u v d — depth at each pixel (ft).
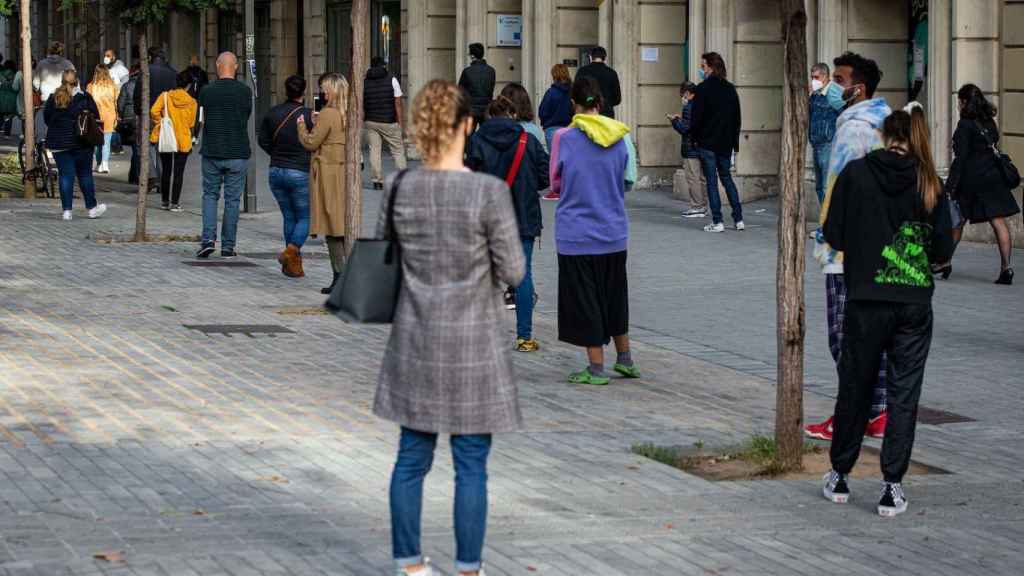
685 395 49.19
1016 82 87.25
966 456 42.16
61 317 60.23
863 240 35.94
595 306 49.80
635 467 38.99
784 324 39.75
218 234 93.04
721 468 40.06
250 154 81.82
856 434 36.37
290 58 196.75
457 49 149.07
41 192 118.73
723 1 111.45
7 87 203.31
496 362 27.58
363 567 29.27
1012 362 55.01
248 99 81.51
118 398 45.21
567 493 36.06
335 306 28.12
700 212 102.68
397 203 27.71
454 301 27.40
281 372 50.34
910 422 35.68
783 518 34.88
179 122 106.83
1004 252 72.59
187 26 224.12
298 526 32.14
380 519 32.94
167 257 81.30
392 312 27.94
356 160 63.87
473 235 27.37
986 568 31.45
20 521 31.76
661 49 125.39
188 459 37.96
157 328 58.39
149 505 33.45
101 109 137.49
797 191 39.50
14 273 73.36
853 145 40.83
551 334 59.98
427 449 28.27
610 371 52.90
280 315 62.59
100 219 100.32
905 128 35.99
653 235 92.22
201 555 29.60
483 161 54.08
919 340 35.96
